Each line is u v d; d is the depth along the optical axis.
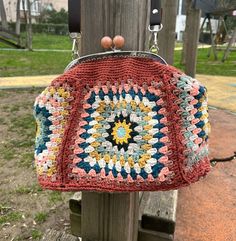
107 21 1.04
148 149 0.93
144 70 0.96
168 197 1.83
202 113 0.94
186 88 0.92
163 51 3.04
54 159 0.97
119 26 1.04
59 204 2.43
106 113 0.96
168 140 0.92
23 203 2.44
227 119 4.80
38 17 33.59
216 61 13.21
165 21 2.97
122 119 0.95
